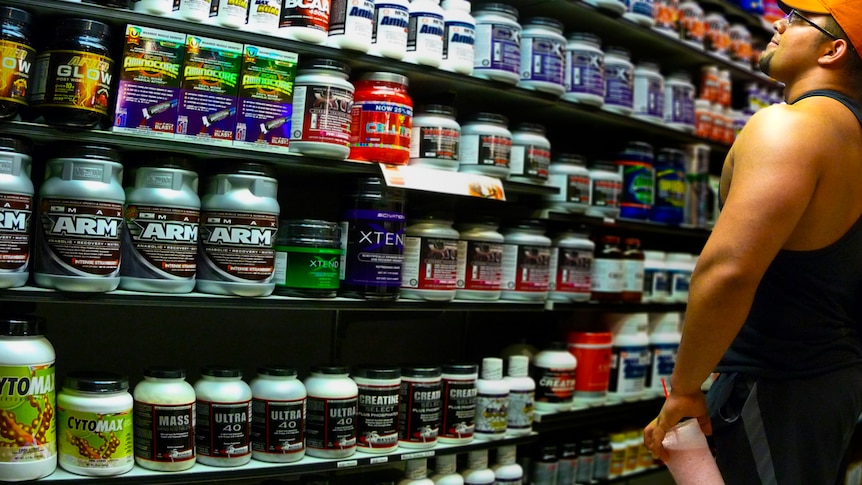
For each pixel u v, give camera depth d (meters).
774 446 1.47
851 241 1.44
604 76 2.65
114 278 1.68
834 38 1.46
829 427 1.46
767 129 1.37
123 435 1.71
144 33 1.70
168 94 1.73
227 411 1.84
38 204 1.67
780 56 1.54
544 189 2.45
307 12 1.89
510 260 2.42
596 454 2.79
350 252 2.05
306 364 2.41
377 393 2.07
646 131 2.91
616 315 2.87
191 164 1.80
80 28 1.63
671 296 3.07
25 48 1.61
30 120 1.66
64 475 1.67
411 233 2.15
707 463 1.50
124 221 1.74
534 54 2.38
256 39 1.84
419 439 2.15
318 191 2.43
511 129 2.72
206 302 1.78
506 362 2.54
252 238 1.83
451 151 2.17
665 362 3.01
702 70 3.21
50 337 1.97
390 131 2.03
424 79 2.20
